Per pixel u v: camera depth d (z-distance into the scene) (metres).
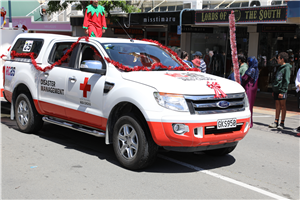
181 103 4.43
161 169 4.98
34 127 6.71
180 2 16.23
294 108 11.96
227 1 14.73
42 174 4.62
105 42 5.68
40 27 21.80
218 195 4.09
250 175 4.89
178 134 4.41
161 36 18.61
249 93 7.78
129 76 4.97
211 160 5.55
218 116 4.57
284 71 8.10
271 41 15.07
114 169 4.90
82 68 5.38
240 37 15.80
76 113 5.70
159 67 5.59
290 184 4.61
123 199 3.88
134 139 4.80
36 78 6.50
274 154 6.11
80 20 17.83
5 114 8.77
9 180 4.39
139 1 17.77
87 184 4.30
